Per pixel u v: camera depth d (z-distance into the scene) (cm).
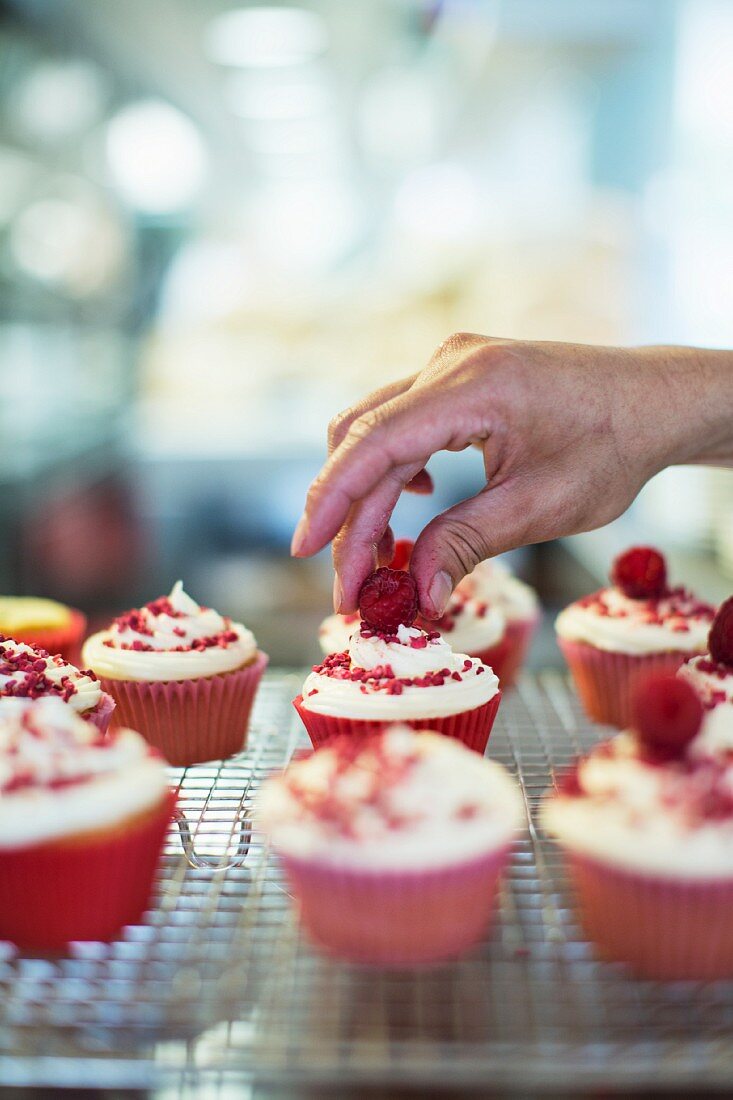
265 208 119
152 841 46
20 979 43
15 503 85
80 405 104
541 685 70
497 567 74
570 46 101
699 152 102
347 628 64
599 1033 40
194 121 111
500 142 113
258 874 48
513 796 45
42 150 96
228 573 98
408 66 99
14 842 44
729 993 42
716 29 100
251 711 61
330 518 50
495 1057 39
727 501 84
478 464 100
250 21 91
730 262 100
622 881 43
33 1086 39
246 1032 41
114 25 92
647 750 45
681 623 63
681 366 54
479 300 109
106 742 47
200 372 120
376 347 116
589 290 105
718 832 43
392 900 43
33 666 53
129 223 113
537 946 44
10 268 92
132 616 63
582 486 52
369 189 117
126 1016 41
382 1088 40
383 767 45
